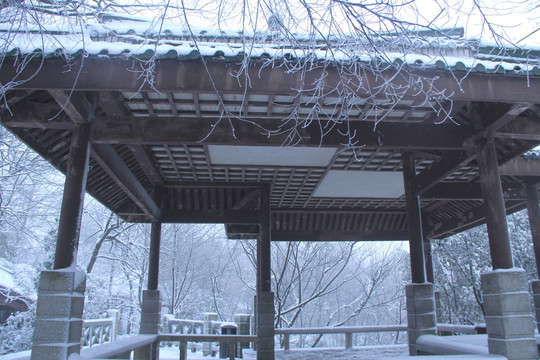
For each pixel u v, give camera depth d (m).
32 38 3.34
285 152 5.76
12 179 8.35
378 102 4.12
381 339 20.45
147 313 7.00
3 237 11.71
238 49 3.52
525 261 10.95
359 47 3.12
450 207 8.70
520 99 3.76
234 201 7.64
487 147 4.48
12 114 4.02
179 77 3.50
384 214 9.38
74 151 4.07
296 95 3.61
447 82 3.69
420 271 5.64
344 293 22.14
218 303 21.03
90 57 3.44
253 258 15.73
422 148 4.65
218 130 4.40
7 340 9.01
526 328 3.92
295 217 9.30
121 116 4.32
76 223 3.89
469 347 4.43
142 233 17.62
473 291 11.47
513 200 7.05
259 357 6.40
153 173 6.54
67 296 3.58
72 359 3.47
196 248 20.38
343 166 6.41
